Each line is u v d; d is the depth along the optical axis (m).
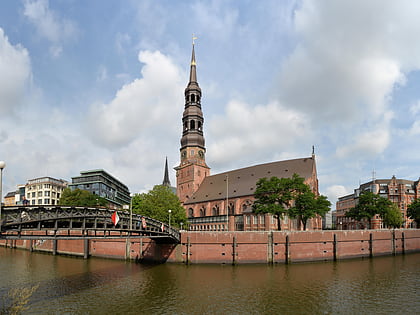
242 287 42.44
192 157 128.00
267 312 33.34
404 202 132.25
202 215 117.88
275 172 104.88
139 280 46.56
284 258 61.00
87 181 146.12
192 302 36.34
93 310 33.81
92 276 49.66
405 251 77.19
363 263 61.81
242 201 103.62
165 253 61.25
